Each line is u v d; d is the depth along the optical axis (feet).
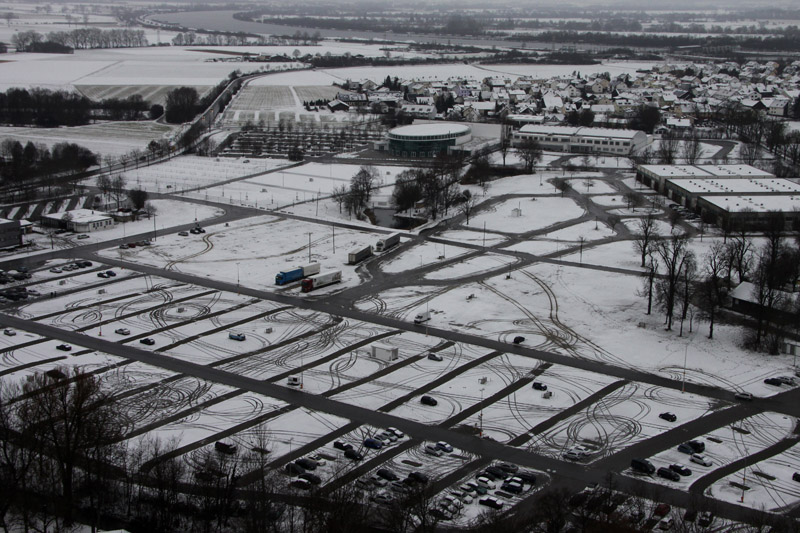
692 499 450.71
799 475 474.49
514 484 460.14
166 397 574.56
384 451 505.25
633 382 610.65
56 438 449.06
